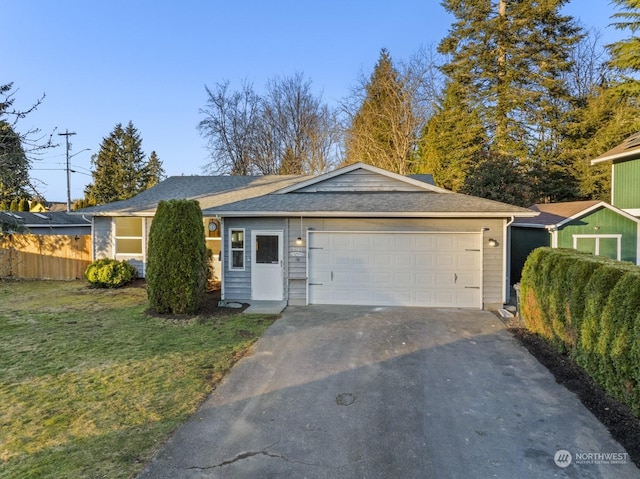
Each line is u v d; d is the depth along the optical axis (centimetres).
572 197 2095
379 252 946
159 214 859
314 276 966
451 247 925
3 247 1420
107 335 697
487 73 2095
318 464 324
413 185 1122
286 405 434
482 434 373
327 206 963
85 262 1422
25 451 338
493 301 914
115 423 389
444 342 664
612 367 433
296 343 659
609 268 459
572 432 376
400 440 362
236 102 2919
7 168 1202
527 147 2056
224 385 488
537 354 600
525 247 1357
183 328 743
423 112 2533
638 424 384
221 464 323
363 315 849
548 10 2012
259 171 2947
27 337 684
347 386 487
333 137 2906
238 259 988
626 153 1409
